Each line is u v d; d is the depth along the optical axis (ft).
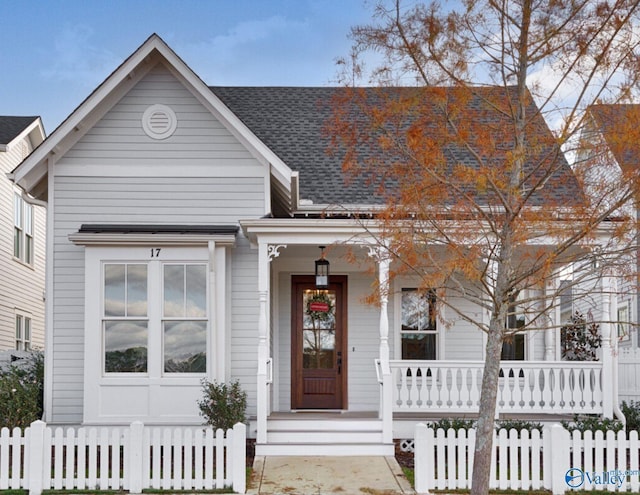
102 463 33.58
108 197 46.34
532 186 31.19
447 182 28.99
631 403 47.91
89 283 43.86
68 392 45.14
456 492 33.63
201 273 44.52
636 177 27.04
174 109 46.88
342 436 41.63
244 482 33.63
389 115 30.19
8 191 72.49
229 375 45.29
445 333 51.60
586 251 34.12
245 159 46.70
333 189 50.37
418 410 44.21
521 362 44.34
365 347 51.88
